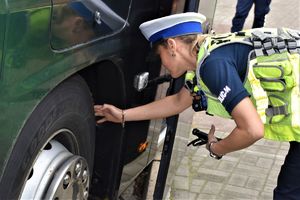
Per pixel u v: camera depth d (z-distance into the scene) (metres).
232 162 3.80
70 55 1.48
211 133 2.21
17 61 1.24
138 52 2.02
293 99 1.91
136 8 1.92
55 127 1.53
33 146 1.40
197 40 1.93
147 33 1.95
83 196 1.73
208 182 3.49
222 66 1.80
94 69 1.90
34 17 1.28
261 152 4.00
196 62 1.92
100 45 1.67
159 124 2.55
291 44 1.91
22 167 1.36
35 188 1.48
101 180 2.16
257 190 3.45
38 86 1.34
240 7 6.93
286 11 9.00
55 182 1.51
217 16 8.47
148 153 2.53
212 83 1.80
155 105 2.22
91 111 1.84
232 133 1.87
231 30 7.17
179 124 2.86
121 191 2.30
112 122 2.06
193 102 2.04
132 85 2.05
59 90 1.52
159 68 2.28
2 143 1.25
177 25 1.90
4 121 1.24
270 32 1.97
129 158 2.26
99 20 1.65
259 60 1.87
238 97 1.76
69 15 1.46
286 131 1.96
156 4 2.09
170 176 3.00
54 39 1.39
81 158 1.65
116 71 1.90
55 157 1.55
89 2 1.58
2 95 1.21
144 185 2.89
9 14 1.19
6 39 1.19
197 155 3.86
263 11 7.07
